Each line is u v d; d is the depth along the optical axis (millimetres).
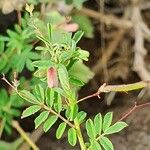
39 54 375
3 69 383
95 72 498
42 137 463
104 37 513
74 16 461
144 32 502
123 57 513
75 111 252
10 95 384
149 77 480
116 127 261
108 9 526
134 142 463
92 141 260
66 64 242
